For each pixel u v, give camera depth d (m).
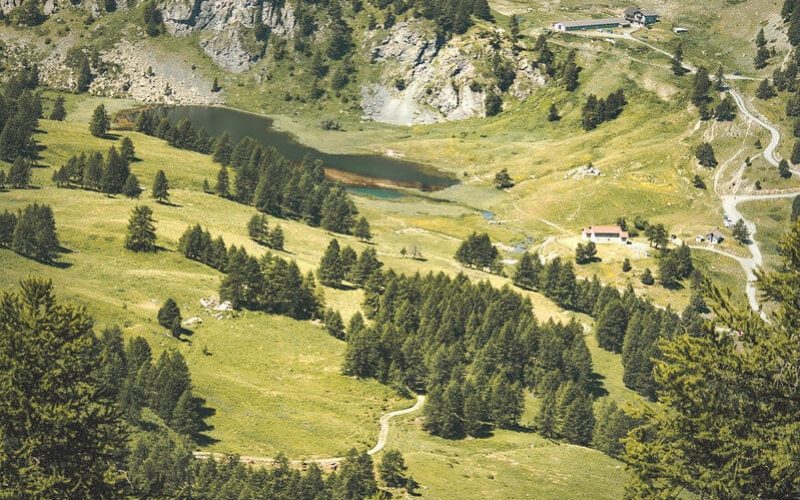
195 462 119.00
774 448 30.14
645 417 33.81
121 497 35.69
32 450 32.59
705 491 31.33
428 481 129.62
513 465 143.50
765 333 32.19
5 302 35.50
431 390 169.50
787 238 32.81
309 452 141.50
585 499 130.88
